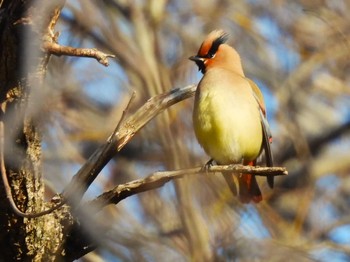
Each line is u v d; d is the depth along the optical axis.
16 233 8.41
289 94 19.48
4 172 8.03
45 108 9.62
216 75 12.15
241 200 12.05
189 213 12.52
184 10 18.39
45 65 8.21
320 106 20.39
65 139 14.40
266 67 19.58
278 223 15.33
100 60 8.14
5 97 8.19
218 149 12.14
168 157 13.01
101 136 16.52
